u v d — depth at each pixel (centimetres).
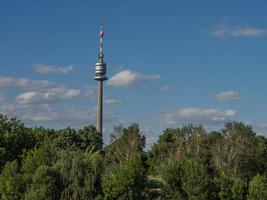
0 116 16562
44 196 11531
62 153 12675
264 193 13712
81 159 12456
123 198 12506
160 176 16725
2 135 15800
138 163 13062
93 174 12294
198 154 19562
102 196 12238
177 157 19300
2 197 12188
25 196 11738
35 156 13050
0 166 14875
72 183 11988
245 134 19938
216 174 17588
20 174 12675
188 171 13625
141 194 12812
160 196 13712
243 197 13775
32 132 17950
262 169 19588
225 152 18512
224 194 13562
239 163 18538
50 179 11844
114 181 12488
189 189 13438
